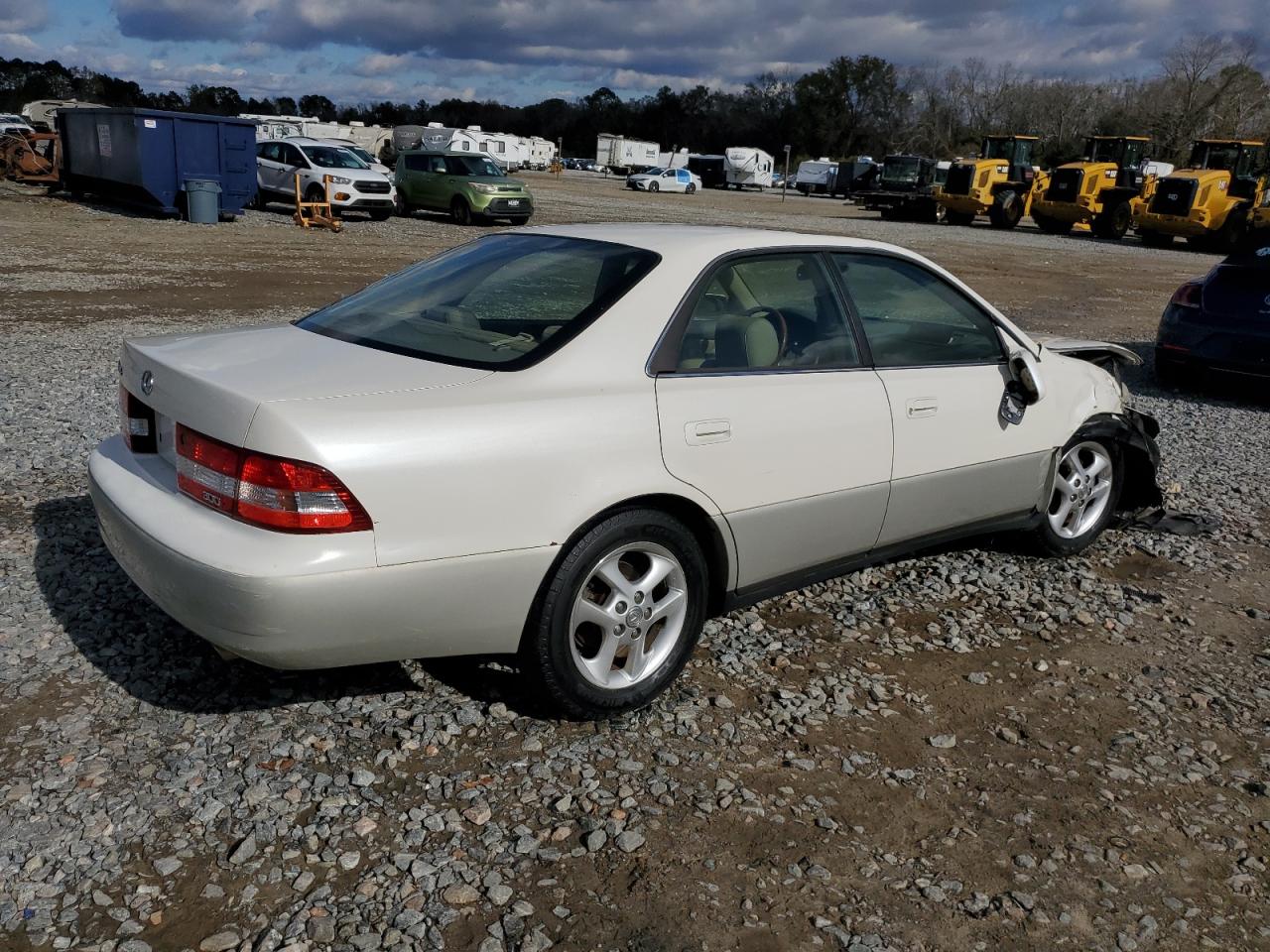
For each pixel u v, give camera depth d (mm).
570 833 2732
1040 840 2836
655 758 3100
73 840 2588
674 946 2375
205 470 2783
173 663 3441
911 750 3244
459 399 2875
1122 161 34469
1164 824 2938
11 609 3752
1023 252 26641
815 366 3682
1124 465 5344
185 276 14234
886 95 105750
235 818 2701
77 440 5988
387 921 2391
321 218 22328
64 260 15188
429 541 2762
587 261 3512
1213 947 2484
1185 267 25094
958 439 4113
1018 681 3734
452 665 3539
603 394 3072
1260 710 3619
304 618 2654
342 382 2879
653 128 118562
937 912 2541
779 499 3500
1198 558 5094
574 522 2961
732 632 3982
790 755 3162
